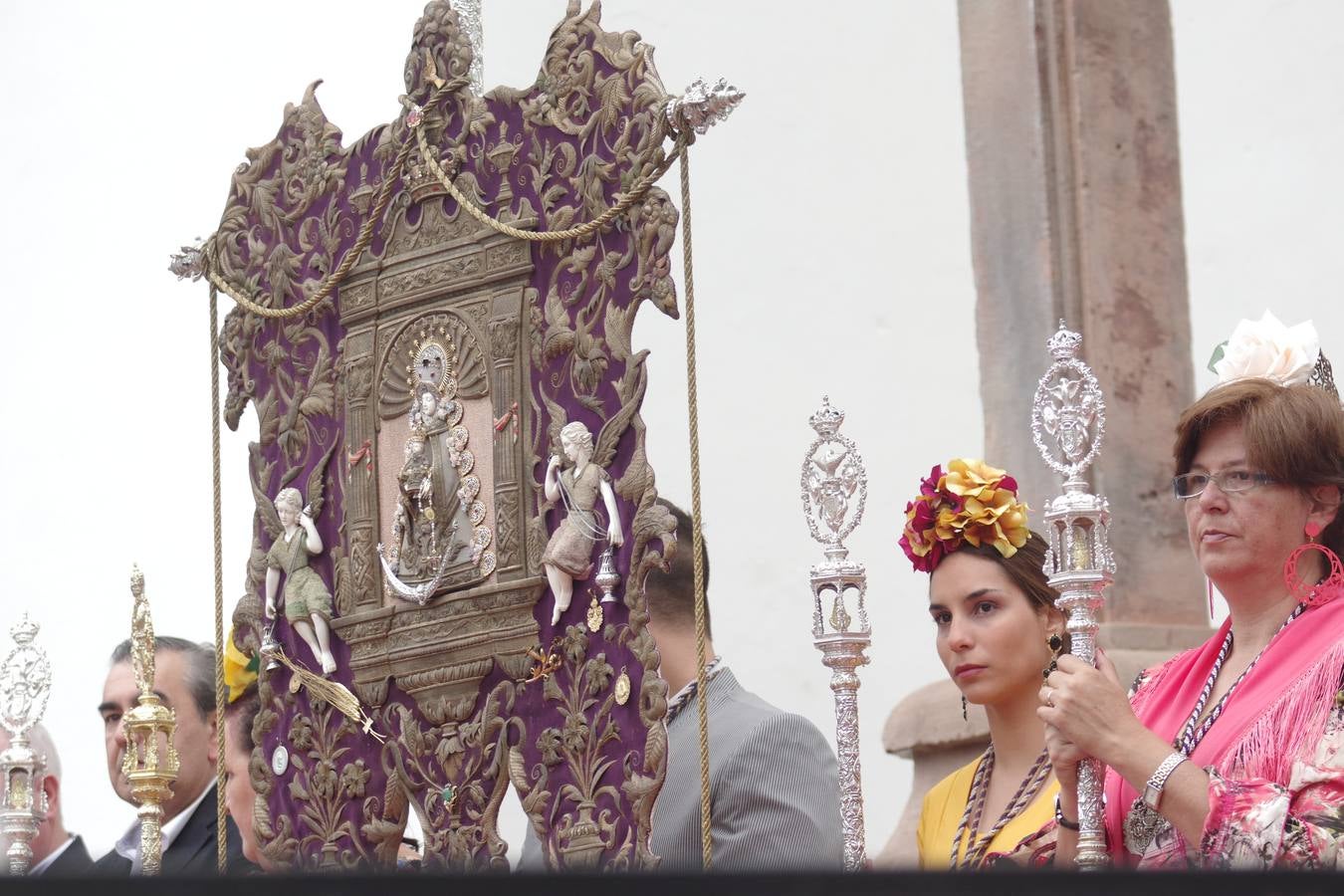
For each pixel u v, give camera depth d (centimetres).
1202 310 769
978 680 423
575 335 454
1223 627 376
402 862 536
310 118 528
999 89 697
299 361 520
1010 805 414
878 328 838
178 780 613
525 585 454
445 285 482
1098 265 679
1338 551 360
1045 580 424
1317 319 738
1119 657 623
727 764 452
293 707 505
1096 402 374
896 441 827
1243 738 343
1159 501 666
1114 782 366
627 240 448
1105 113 689
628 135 449
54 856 634
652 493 434
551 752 446
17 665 572
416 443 480
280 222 529
